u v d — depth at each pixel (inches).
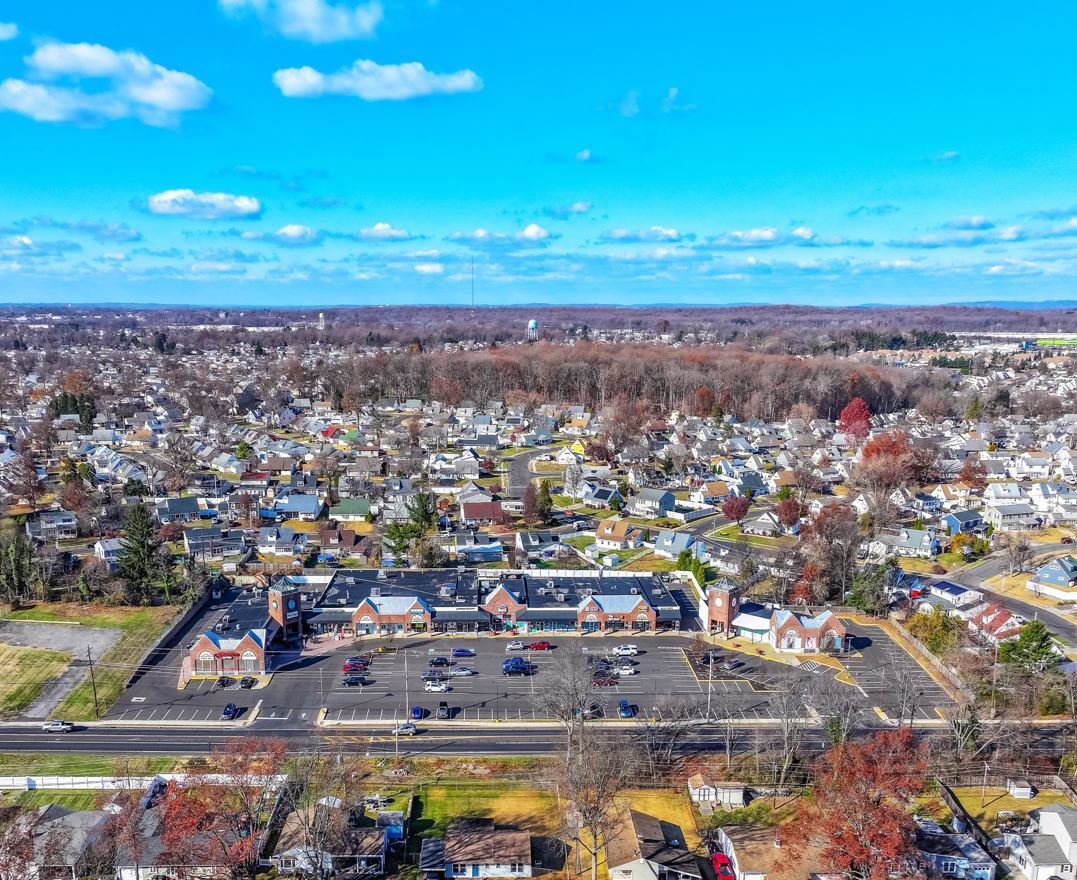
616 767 3213.6
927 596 5403.5
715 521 7234.3
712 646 4722.0
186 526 6761.8
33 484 7194.9
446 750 3577.8
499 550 6205.7
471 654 4557.1
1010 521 7052.2
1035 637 3951.8
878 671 4384.8
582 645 4702.3
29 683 4148.6
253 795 3073.3
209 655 4301.2
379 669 4382.4
